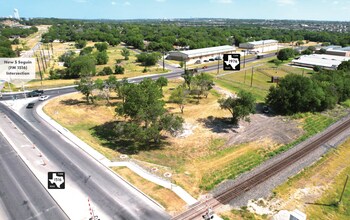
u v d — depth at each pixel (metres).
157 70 102.62
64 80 86.75
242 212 29.53
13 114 56.34
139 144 44.62
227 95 70.88
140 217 28.02
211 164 39.22
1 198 30.47
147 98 42.62
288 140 47.25
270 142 46.28
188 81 71.19
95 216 27.45
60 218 27.69
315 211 30.25
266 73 99.69
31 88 76.25
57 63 115.06
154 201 30.39
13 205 29.42
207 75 71.69
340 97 67.12
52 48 152.12
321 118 57.78
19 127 49.69
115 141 45.50
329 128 52.91
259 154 42.47
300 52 148.12
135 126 42.31
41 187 32.53
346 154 43.28
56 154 40.16
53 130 48.75
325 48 142.25
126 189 32.47
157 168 37.47
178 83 83.19
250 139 47.22
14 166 36.88
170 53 130.12
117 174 35.31
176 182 34.34
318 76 73.44
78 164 37.59
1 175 34.75
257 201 31.52
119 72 96.06
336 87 66.44
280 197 32.38
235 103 51.53
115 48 169.88
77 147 42.56
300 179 36.09
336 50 132.75
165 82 73.69
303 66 113.69
